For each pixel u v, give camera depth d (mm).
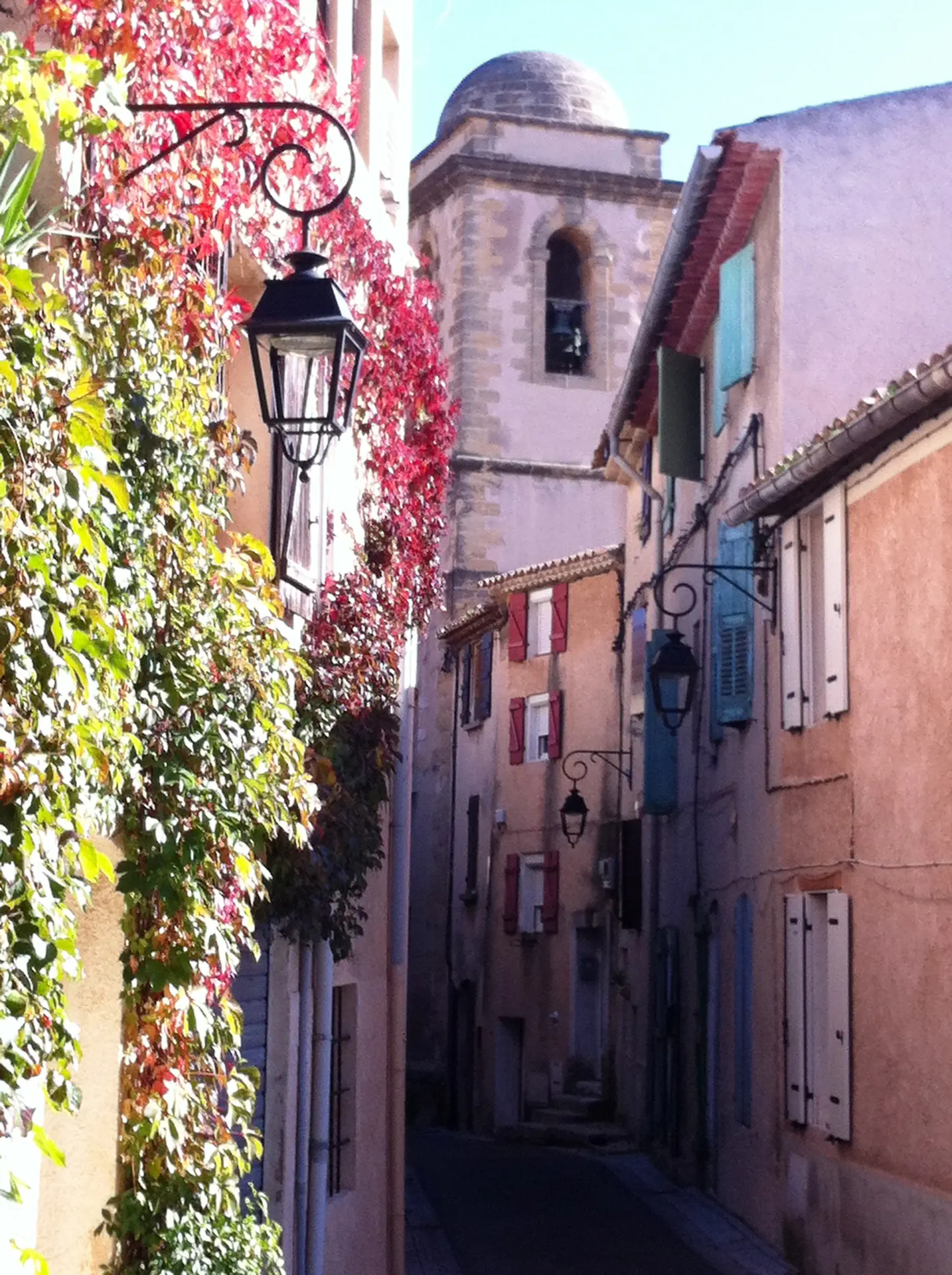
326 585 9984
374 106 12477
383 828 12914
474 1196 18547
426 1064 33062
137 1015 6457
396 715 10781
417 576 11711
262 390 6496
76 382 5008
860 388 15312
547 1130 25312
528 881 29125
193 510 6312
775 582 15305
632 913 23438
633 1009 24094
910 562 11867
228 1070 7199
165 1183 6535
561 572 28156
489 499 34219
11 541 4539
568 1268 14430
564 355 35594
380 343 10867
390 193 13281
